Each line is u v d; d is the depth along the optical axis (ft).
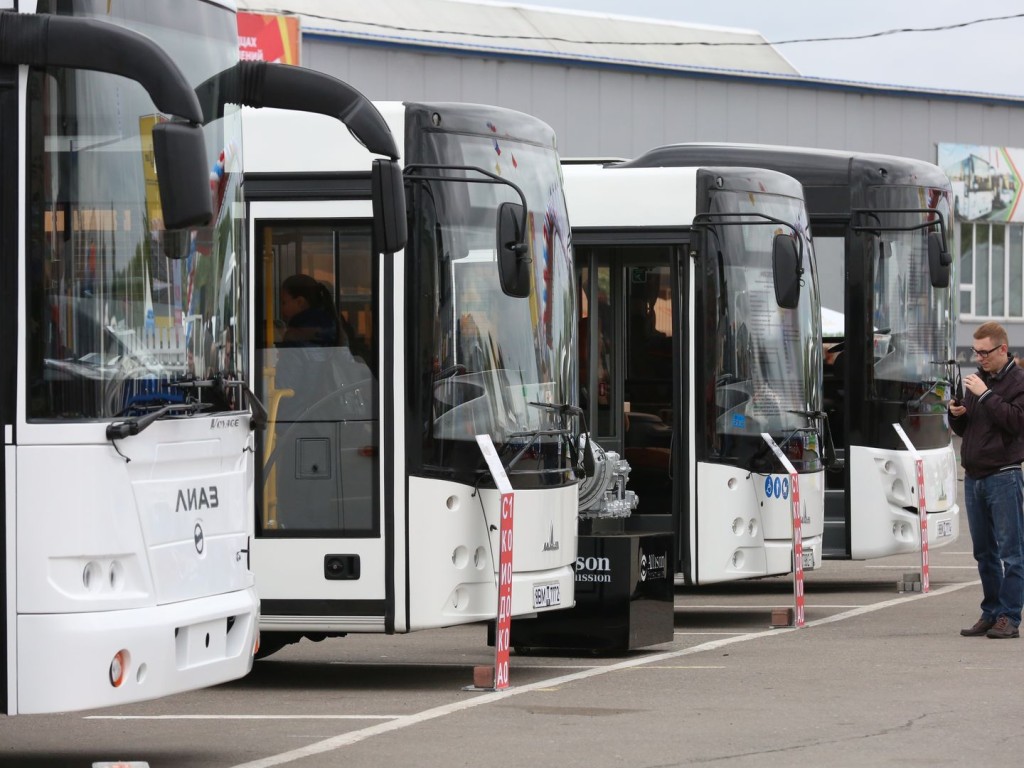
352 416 82.74
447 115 83.35
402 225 75.00
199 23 65.00
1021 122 362.53
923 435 130.41
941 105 349.61
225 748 68.28
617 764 63.46
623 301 117.70
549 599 85.76
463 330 82.89
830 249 130.72
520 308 85.40
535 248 86.58
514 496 83.25
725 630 106.22
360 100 73.67
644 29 362.33
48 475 57.26
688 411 109.40
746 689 81.00
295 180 83.82
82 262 58.70
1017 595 98.17
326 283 83.41
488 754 65.62
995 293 362.53
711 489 108.78
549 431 85.76
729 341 110.42
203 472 62.54
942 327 132.26
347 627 82.12
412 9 315.17
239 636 63.93
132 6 61.62
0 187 57.72
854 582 136.98
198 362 63.00
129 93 59.98
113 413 58.80
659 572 96.99
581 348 118.01
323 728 72.59
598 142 304.71
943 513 132.77
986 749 65.62
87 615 57.16
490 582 82.79
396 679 88.53
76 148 58.75
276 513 83.25
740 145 132.46
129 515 58.23
